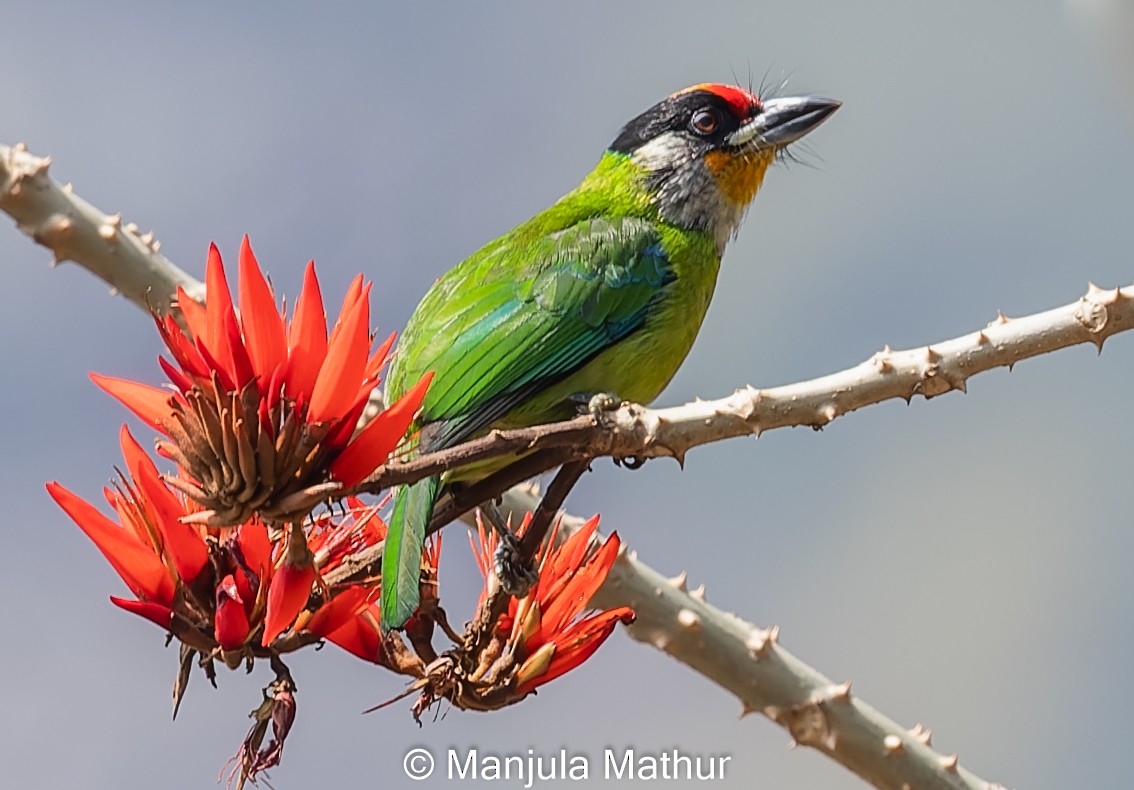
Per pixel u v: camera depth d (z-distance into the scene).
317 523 6.25
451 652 6.29
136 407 5.53
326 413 5.32
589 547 6.91
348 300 5.51
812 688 9.72
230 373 5.26
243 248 5.32
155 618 5.84
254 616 5.86
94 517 5.83
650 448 7.11
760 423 7.36
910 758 9.66
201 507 5.84
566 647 6.41
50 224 9.61
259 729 5.81
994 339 7.59
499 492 7.02
